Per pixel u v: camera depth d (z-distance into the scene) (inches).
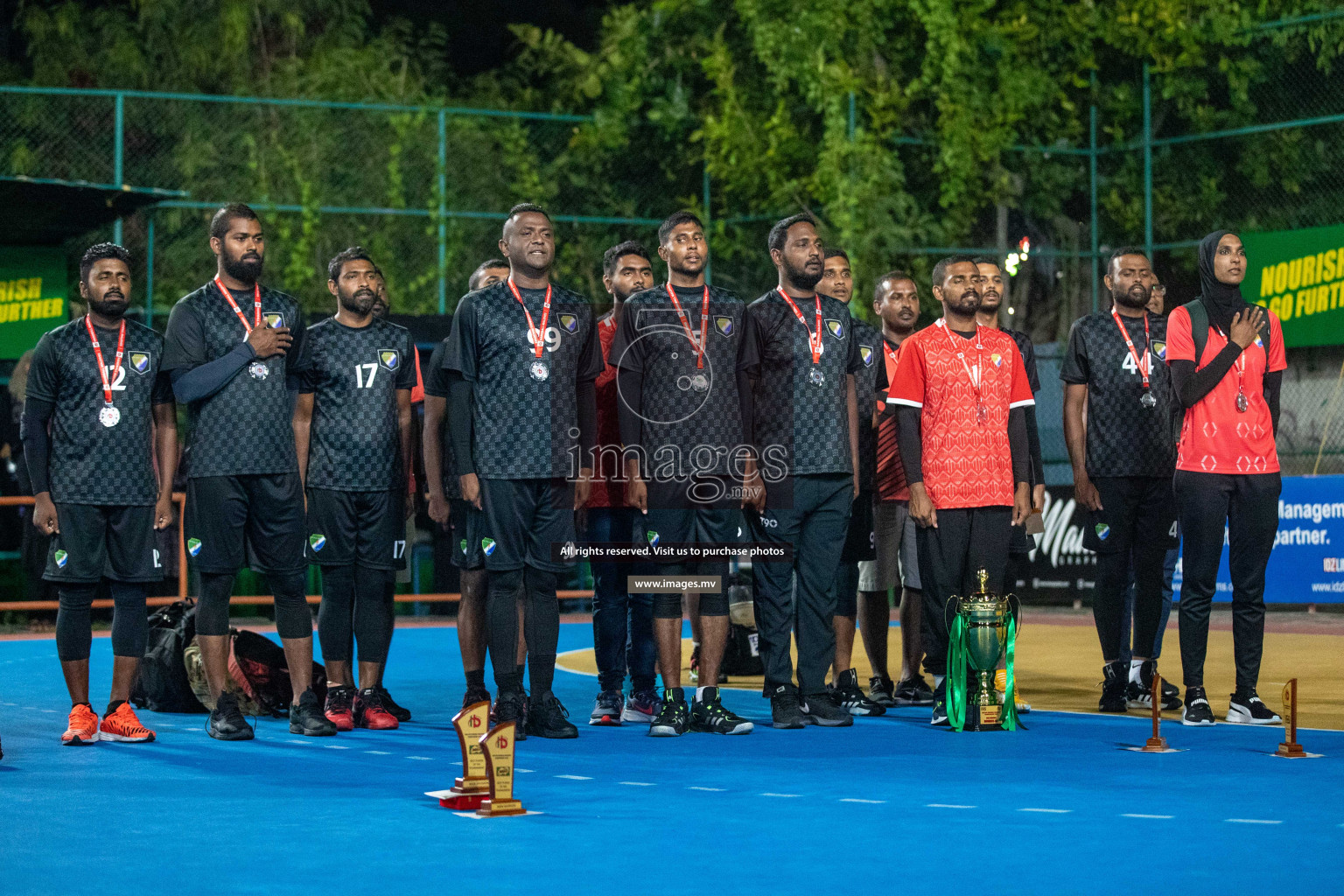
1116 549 566.3
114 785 407.8
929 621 532.7
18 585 1094.4
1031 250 1346.0
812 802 373.4
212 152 1262.3
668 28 1411.2
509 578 506.6
